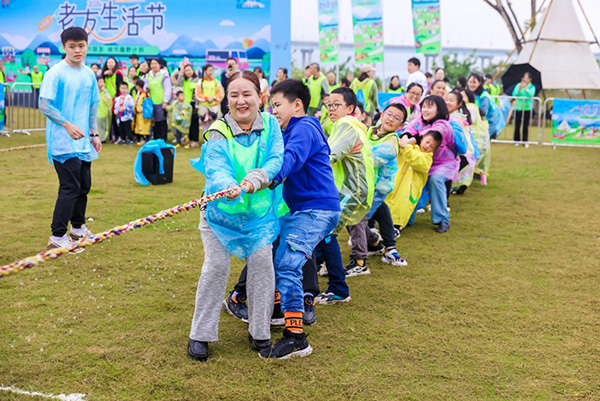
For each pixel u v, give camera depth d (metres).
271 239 3.28
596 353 3.45
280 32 16.80
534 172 10.50
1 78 19.14
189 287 4.35
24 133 14.20
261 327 3.31
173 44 18.39
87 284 4.33
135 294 4.18
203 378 3.04
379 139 4.93
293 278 3.37
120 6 18.72
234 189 2.87
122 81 13.23
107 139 13.50
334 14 16.55
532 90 17.14
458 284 4.63
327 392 2.95
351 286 4.56
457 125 6.30
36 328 3.55
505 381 3.10
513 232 6.34
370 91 12.14
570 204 7.86
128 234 5.70
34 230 5.75
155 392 2.89
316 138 3.48
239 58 17.97
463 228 6.50
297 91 3.54
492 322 3.88
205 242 3.25
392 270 4.98
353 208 4.09
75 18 19.33
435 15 15.55
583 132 13.49
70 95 4.90
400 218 5.86
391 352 3.42
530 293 4.45
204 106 12.86
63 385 2.92
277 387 2.98
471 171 8.08
